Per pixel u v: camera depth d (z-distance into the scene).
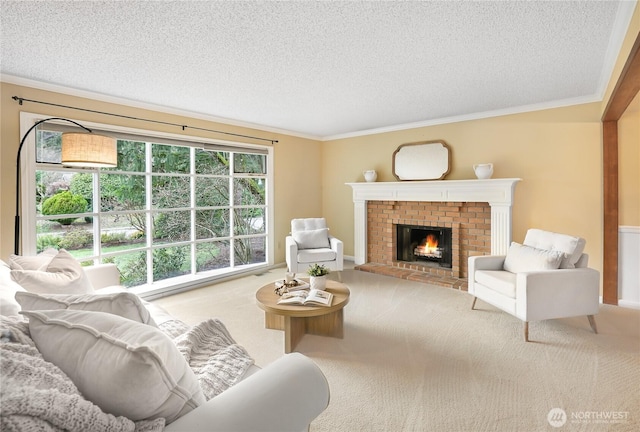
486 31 2.21
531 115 4.00
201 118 4.38
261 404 0.97
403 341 2.64
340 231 5.94
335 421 1.71
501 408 1.81
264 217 5.32
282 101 3.81
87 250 3.57
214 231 4.74
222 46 2.41
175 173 4.27
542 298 2.63
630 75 2.23
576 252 2.81
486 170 4.09
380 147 5.36
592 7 1.93
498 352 2.45
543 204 3.95
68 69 2.83
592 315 2.80
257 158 5.16
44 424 0.69
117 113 3.63
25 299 1.17
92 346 0.88
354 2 1.86
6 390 0.68
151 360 0.82
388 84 3.25
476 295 3.28
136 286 3.96
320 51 2.50
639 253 3.41
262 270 5.14
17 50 2.46
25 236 3.06
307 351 2.49
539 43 2.39
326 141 6.06
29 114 3.05
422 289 4.09
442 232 4.83
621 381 2.06
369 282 4.41
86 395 0.85
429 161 4.80
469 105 4.00
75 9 1.92
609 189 3.52
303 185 5.79
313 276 2.84
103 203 3.71
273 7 1.91
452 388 2.00
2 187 2.94
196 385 1.02
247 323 3.04
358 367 2.25
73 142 2.50
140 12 1.96
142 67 2.79
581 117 3.70
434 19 2.05
